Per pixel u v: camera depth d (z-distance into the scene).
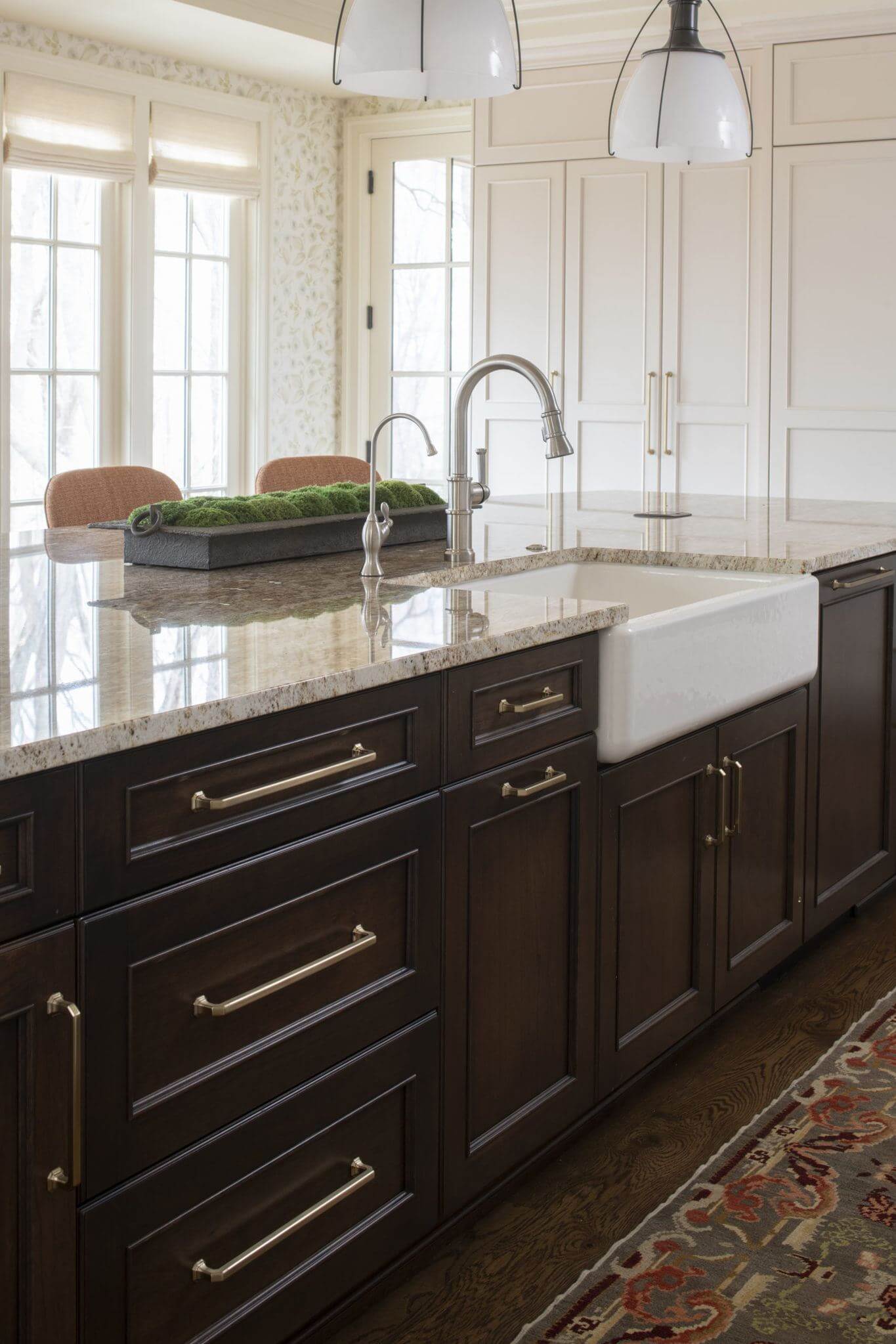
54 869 1.25
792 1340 1.74
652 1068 2.38
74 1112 1.27
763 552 2.78
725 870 2.51
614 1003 2.21
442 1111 1.83
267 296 6.20
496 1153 1.95
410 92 2.48
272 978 1.52
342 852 1.60
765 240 5.25
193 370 6.02
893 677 3.22
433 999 1.79
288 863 1.52
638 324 5.53
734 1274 1.88
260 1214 1.53
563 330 5.68
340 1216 1.67
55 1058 1.26
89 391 5.61
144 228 5.63
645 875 2.26
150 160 5.60
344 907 1.62
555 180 5.60
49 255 5.38
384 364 6.56
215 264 6.05
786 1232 1.98
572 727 2.03
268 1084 1.53
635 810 2.22
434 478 6.47
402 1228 1.77
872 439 5.18
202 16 5.00
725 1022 2.72
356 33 2.29
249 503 2.56
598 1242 1.97
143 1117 1.37
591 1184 2.12
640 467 5.61
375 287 6.53
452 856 1.80
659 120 2.98
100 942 1.30
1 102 5.03
